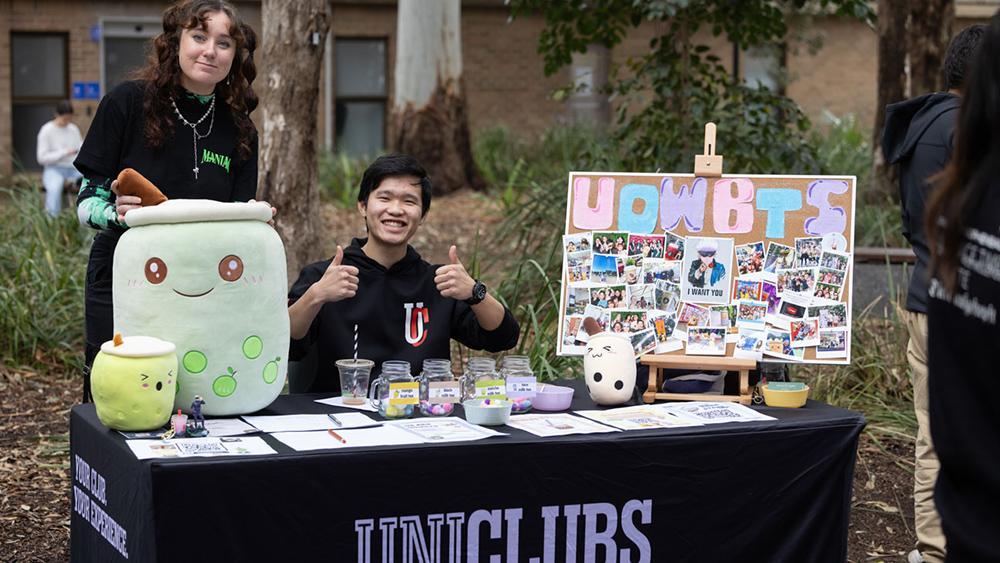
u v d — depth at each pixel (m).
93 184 3.33
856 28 16.34
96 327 3.52
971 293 1.80
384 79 15.89
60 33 14.69
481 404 3.06
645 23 15.30
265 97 6.45
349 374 3.31
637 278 3.57
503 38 15.99
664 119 7.79
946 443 1.83
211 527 2.61
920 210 3.42
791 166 7.49
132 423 2.84
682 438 3.01
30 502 4.46
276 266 3.05
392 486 2.76
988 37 1.80
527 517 2.89
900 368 5.63
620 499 2.98
